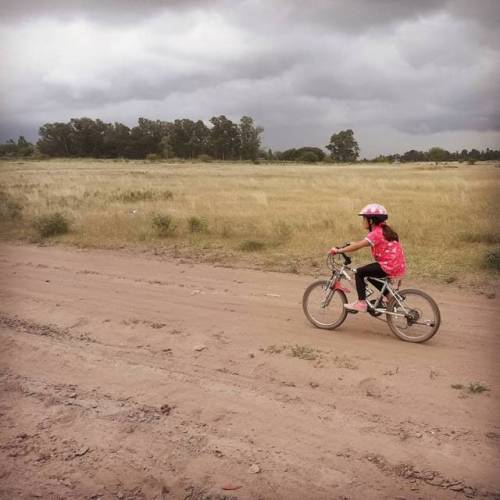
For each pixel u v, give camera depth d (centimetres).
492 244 1109
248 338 618
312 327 655
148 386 501
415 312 586
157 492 355
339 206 1752
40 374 535
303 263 1015
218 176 4309
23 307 754
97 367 547
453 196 2091
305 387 489
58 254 1171
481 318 672
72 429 431
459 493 341
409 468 367
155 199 2159
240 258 1077
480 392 470
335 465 374
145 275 949
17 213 1728
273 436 411
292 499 342
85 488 361
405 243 1146
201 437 412
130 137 14988
